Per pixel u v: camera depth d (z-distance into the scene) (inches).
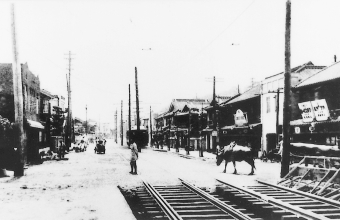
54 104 1921.8
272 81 1253.7
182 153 1823.3
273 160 1138.7
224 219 343.0
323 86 981.8
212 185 605.3
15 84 709.9
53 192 498.3
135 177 708.0
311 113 957.2
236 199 475.2
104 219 328.8
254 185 594.9
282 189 546.0
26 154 1038.4
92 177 697.6
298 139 1064.8
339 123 876.6
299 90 1086.4
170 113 2691.9
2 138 837.8
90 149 2308.1
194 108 2301.9
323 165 642.2
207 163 1128.2
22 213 355.9
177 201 456.4
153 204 432.5
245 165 1036.5
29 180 640.4
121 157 1395.2
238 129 1483.8
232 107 1689.2
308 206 412.2
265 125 1300.4
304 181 591.8
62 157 1294.3
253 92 1540.4
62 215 346.0
